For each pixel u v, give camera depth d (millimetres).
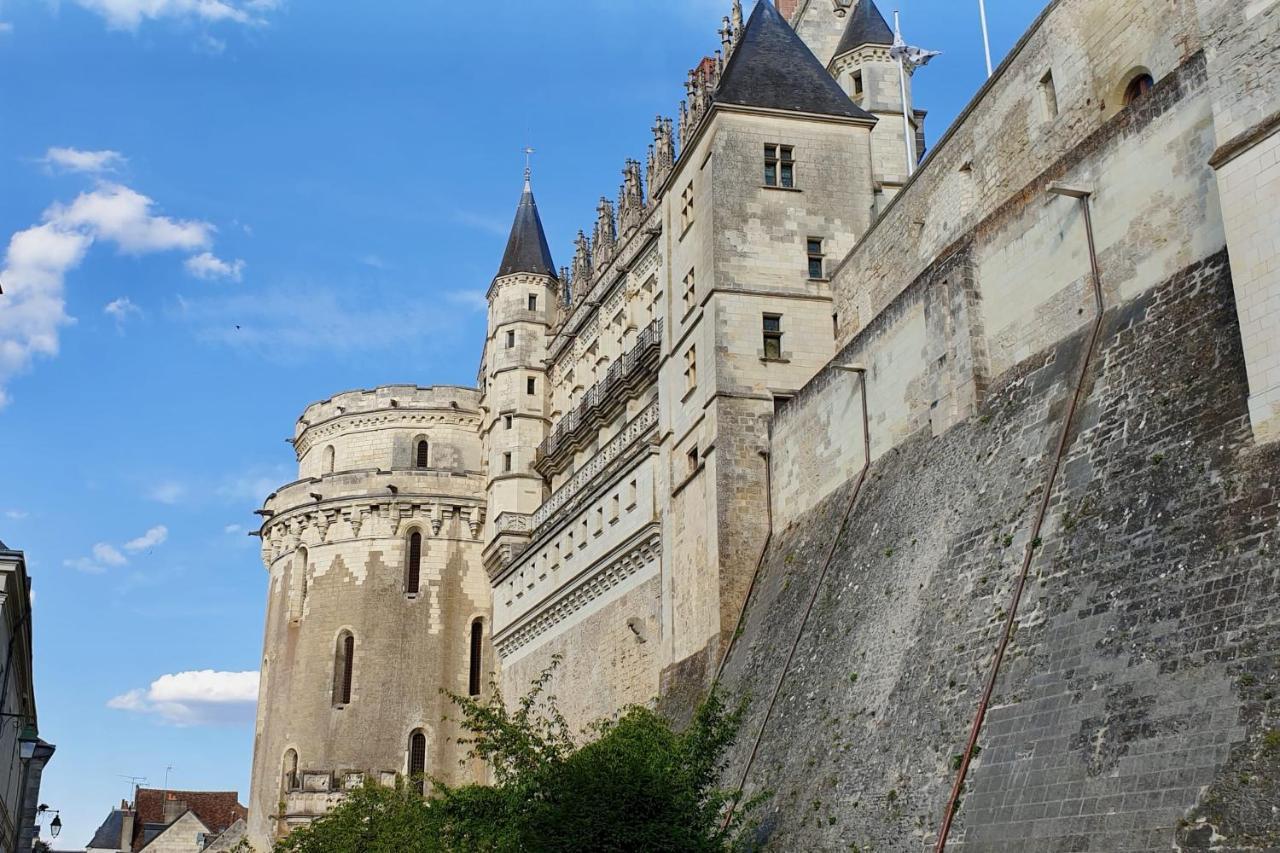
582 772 28516
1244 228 22750
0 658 40625
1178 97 26375
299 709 78625
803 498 42312
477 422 86062
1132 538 23516
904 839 25781
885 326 37750
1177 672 20891
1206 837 18766
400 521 80625
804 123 50875
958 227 39625
